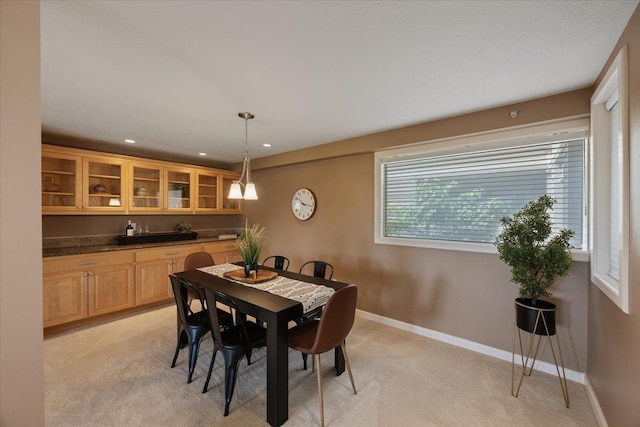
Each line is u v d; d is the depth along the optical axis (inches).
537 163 98.6
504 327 103.0
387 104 96.7
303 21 54.5
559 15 53.3
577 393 82.8
